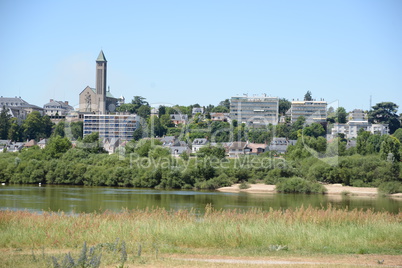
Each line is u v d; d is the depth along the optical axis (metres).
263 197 106.62
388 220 44.47
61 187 125.94
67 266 25.25
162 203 91.31
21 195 102.38
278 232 37.06
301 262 29.02
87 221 39.78
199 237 35.44
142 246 33.09
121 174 131.00
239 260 29.56
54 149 150.50
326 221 43.09
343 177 120.38
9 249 32.66
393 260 30.08
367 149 148.12
